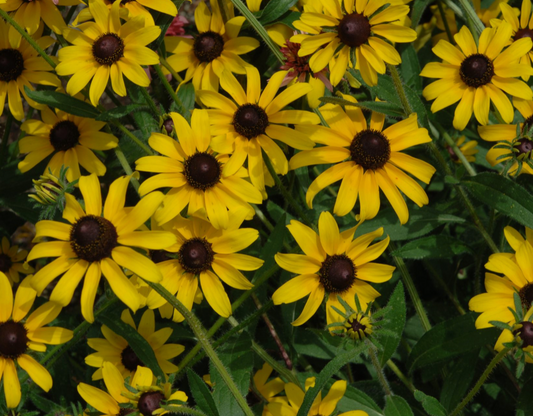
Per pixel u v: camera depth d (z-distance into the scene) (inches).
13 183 43.1
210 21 41.9
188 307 38.5
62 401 40.7
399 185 38.4
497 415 41.4
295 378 39.6
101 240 36.9
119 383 38.2
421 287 43.7
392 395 38.4
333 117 38.6
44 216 37.6
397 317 38.9
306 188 42.2
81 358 44.3
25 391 39.1
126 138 42.5
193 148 38.4
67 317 43.0
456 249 40.1
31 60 41.0
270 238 39.9
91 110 40.4
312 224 40.3
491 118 43.3
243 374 39.0
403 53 43.5
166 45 42.1
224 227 38.1
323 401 38.3
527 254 37.9
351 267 38.2
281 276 40.3
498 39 39.4
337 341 39.6
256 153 38.8
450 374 39.6
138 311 41.3
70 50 39.2
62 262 37.0
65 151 41.1
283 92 38.7
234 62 41.8
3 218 45.4
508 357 41.0
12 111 41.0
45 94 40.4
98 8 39.1
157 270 36.9
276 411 38.8
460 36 39.6
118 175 43.1
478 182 39.2
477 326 37.9
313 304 38.2
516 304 36.2
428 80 44.8
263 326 43.2
